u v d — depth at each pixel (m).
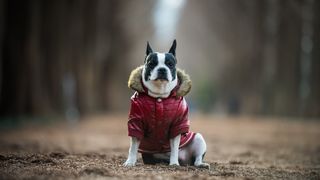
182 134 9.27
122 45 54.78
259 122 36.47
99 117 40.59
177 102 9.00
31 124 27.22
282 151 16.91
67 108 33.28
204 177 8.03
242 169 10.10
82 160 10.23
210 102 71.69
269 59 46.44
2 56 29.64
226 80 57.34
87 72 40.44
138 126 8.95
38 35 30.80
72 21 36.38
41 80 31.30
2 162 9.38
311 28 39.81
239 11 50.75
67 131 24.69
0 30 29.14
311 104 39.94
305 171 10.77
